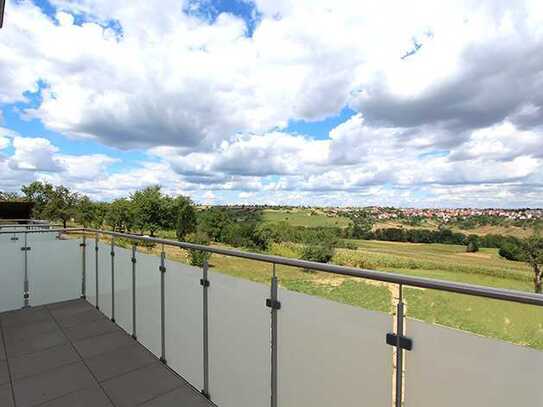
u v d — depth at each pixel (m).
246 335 1.82
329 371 1.42
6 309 3.76
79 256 4.27
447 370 1.08
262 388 1.73
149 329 2.73
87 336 3.01
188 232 27.80
